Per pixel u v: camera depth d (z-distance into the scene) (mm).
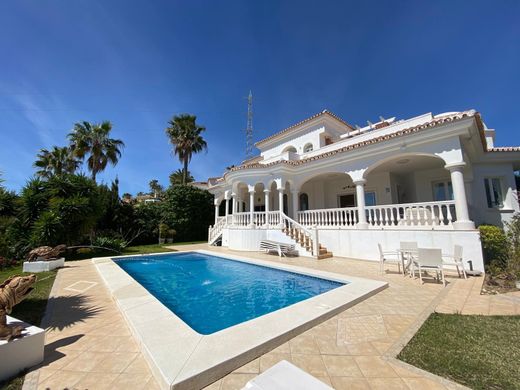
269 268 10539
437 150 10281
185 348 3158
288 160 17281
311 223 15250
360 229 12250
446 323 4215
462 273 8242
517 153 12656
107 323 4484
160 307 4980
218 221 22266
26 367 2967
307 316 4324
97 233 20047
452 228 9617
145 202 28344
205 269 11148
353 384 2580
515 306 5105
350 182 17750
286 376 1678
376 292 6215
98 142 24219
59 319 4691
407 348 3357
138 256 13820
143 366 3006
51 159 25172
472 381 2600
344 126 22125
